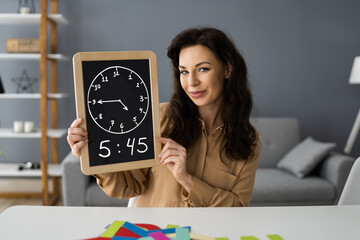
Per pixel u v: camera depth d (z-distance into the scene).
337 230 0.87
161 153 1.07
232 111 1.24
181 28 3.78
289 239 0.82
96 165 0.98
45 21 3.10
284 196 2.78
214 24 3.80
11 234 0.81
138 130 1.04
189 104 1.27
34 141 3.77
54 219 0.90
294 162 3.07
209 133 1.28
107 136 1.00
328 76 3.91
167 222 0.90
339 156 2.94
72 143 0.97
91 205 2.70
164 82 3.81
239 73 1.20
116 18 3.74
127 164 1.02
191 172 1.25
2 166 3.46
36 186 3.75
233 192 1.24
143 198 1.27
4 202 3.39
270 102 3.91
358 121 3.44
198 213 0.96
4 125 3.73
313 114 3.94
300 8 3.83
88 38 3.73
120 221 0.88
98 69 0.99
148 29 3.77
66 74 3.72
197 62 1.12
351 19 3.86
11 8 3.63
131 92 1.03
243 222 0.91
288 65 3.88
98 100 0.99
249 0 3.80
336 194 2.81
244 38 3.83
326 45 3.88
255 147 1.28
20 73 3.70
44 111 3.13
